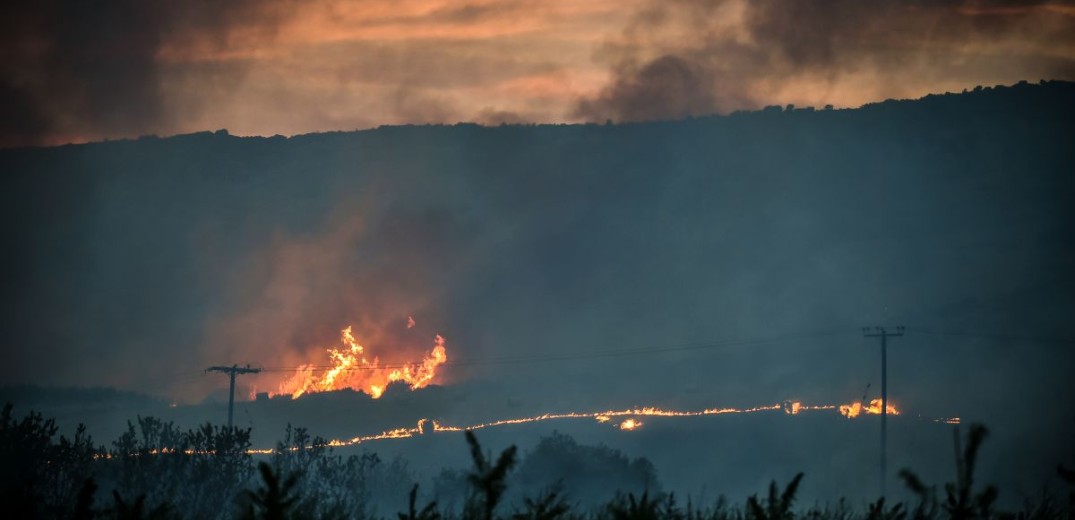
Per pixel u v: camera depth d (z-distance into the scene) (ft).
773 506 71.67
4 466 144.66
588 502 190.90
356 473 186.60
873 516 77.10
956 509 58.39
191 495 156.56
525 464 226.99
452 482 194.70
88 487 71.20
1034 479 279.08
